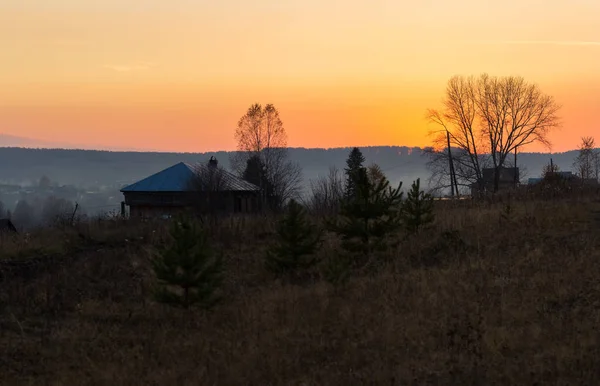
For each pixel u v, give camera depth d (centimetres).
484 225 2744
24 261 2327
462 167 7131
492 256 2292
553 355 1310
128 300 2095
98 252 2592
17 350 1520
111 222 3139
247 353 1474
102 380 1321
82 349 1555
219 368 1386
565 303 1697
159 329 1755
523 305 1692
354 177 2453
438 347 1446
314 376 1296
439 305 1767
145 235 2838
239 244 2859
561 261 2098
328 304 1892
